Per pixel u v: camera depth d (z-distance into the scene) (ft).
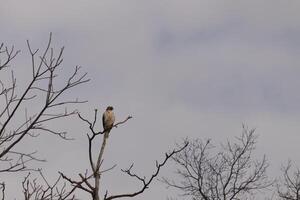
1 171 32.89
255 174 115.03
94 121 45.34
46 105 34.50
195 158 115.75
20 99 33.96
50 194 33.40
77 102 35.22
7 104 33.71
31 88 34.35
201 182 115.03
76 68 35.42
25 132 33.78
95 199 45.24
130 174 46.44
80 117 45.06
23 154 33.53
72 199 33.81
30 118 34.12
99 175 46.01
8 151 33.19
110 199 46.21
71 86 35.24
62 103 34.91
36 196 33.09
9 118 33.65
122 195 46.37
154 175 46.85
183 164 114.83
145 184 46.85
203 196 113.80
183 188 114.32
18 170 33.22
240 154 117.39
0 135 33.37
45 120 34.47
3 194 31.76
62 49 35.29
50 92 34.73
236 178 115.75
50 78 34.86
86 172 39.06
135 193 46.47
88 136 45.96
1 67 33.83
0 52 33.91
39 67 34.71
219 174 116.16
